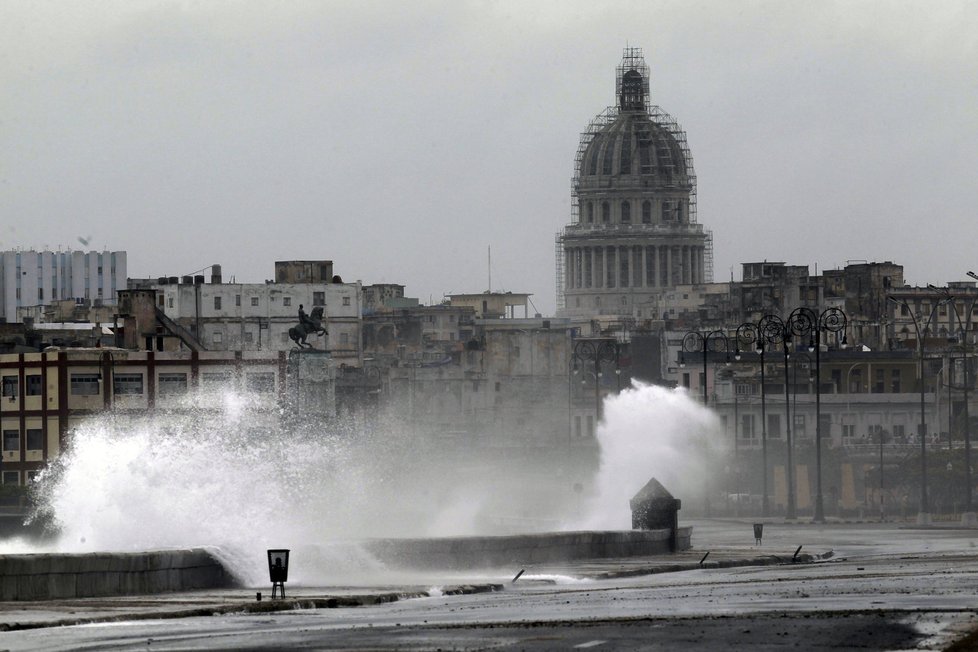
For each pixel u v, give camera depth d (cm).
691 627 14838
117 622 15862
